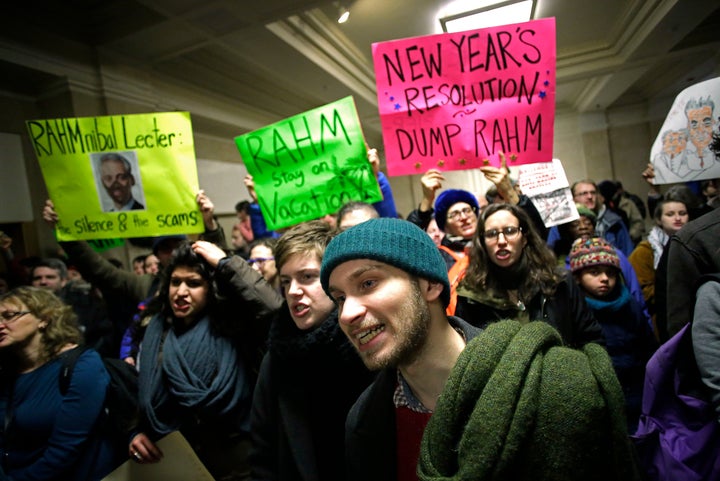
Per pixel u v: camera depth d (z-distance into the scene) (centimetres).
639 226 426
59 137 191
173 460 125
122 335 249
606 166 889
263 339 143
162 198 187
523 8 468
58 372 142
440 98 179
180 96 492
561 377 51
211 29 393
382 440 80
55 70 367
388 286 66
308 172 202
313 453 101
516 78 172
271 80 559
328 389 106
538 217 182
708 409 105
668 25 500
